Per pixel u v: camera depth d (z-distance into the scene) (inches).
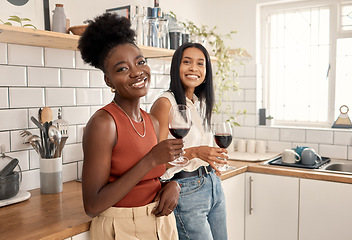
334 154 114.8
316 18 122.0
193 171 68.4
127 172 44.9
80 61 85.4
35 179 78.6
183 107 52.4
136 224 50.0
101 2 89.4
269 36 130.0
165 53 89.6
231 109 131.8
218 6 132.5
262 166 100.0
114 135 46.9
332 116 121.6
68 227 54.3
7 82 72.5
